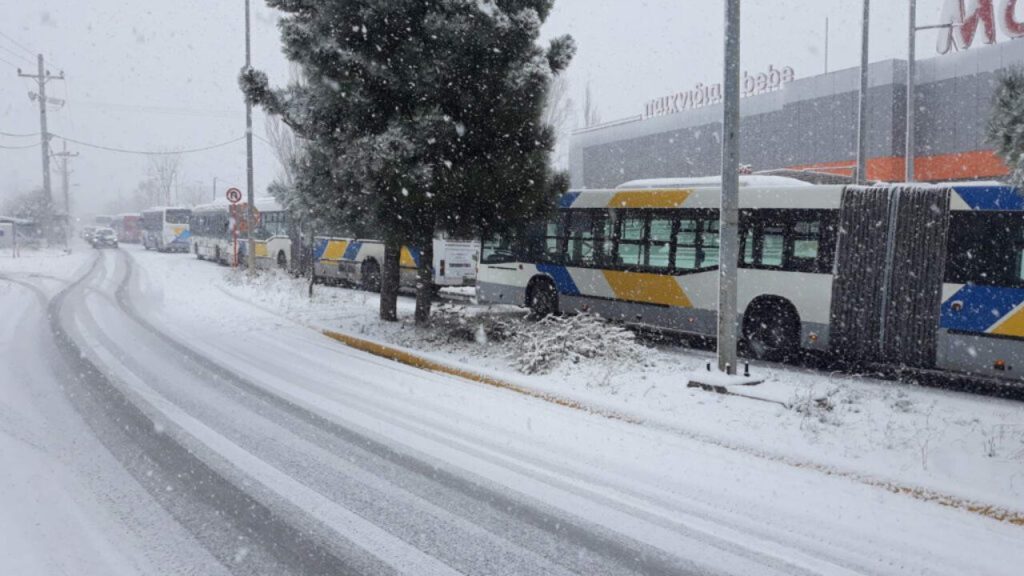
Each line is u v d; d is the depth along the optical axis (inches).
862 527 202.8
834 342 464.4
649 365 423.2
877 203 449.7
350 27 492.4
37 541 184.7
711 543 192.4
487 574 174.1
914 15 837.8
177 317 647.1
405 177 464.1
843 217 462.9
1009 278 398.3
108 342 502.0
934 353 423.2
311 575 171.8
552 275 642.2
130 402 331.6
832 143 1176.8
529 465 252.4
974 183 419.2
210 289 926.4
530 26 483.2
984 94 976.9
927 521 207.6
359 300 790.5
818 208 474.3
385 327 575.5
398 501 218.5
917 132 1060.5
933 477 236.1
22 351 460.1
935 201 426.3
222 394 351.3
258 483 231.5
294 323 621.6
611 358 422.0
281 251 1198.9
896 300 438.0
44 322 599.2
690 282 538.3
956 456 258.7
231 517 204.4
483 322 556.7
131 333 545.6
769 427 295.4
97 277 1119.0
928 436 284.5
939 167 1035.3
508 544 190.5
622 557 183.9
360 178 488.4
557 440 281.6
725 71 359.9
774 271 492.4
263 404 332.5
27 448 259.1
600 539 194.2
